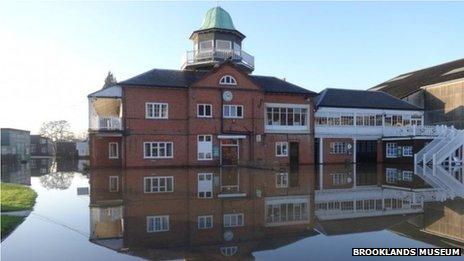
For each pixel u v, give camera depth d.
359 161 41.22
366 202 14.84
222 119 34.03
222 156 34.38
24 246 8.93
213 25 38.41
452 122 43.72
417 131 37.44
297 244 8.97
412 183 21.44
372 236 9.70
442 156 34.22
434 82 48.09
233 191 17.95
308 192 17.62
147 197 16.17
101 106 37.50
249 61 40.06
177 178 23.89
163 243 9.06
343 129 40.44
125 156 31.98
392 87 57.31
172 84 33.22
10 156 65.38
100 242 9.23
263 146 35.53
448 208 13.52
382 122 42.09
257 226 10.77
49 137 97.50
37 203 14.93
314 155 38.97
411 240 9.33
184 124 33.47
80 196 16.78
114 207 13.88
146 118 32.53
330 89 43.28
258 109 35.34
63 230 10.45
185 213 12.61
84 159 68.44
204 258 7.94
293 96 37.50
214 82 34.00
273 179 23.39
